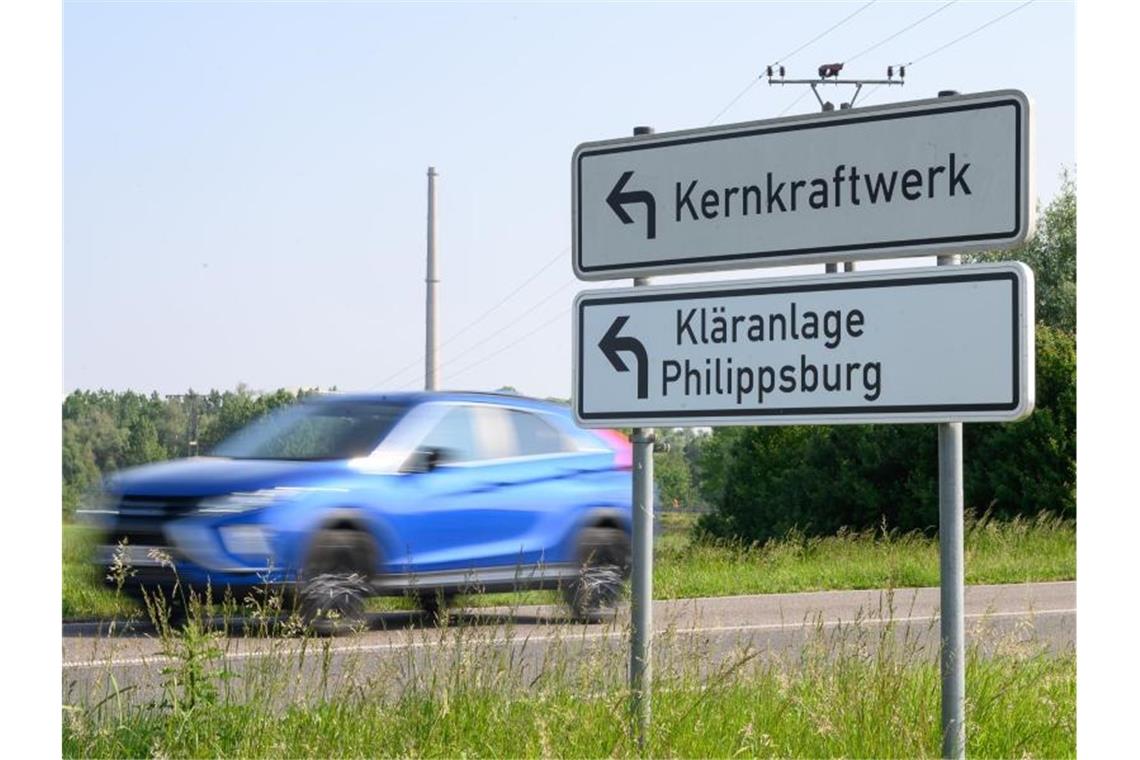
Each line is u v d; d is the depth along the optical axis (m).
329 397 13.88
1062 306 52.72
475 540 13.29
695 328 6.56
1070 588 19.48
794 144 6.36
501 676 7.71
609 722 6.79
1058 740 7.48
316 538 12.22
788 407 6.29
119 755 6.82
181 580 11.88
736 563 21.70
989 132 5.87
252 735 6.91
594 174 6.93
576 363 6.91
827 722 6.91
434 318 34.16
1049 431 35.22
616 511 14.33
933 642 9.53
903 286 6.00
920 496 37.69
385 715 7.19
